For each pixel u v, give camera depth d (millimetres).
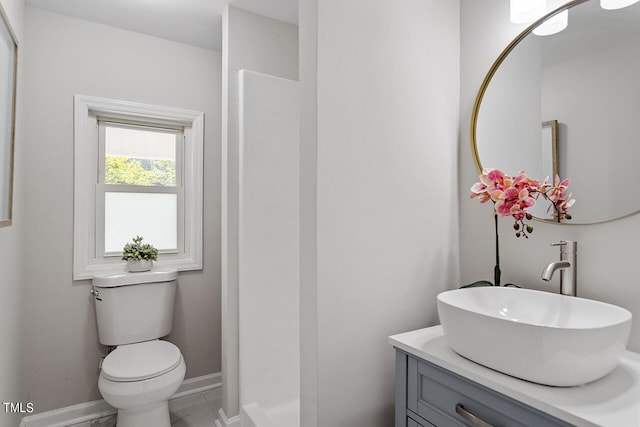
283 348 2203
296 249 2271
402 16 1379
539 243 1300
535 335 803
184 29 2344
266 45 2230
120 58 2309
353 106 1252
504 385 840
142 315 2172
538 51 1281
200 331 2561
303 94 1241
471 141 1481
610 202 1114
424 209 1445
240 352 2066
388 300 1337
